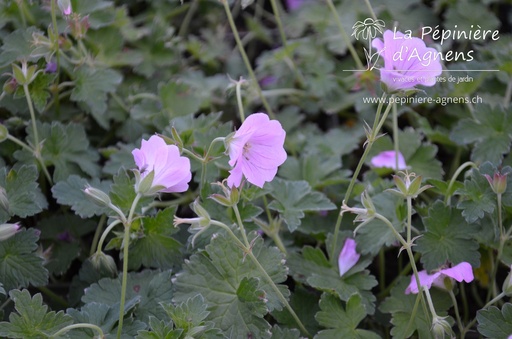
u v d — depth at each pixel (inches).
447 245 31.1
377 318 32.1
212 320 29.6
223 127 33.0
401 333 30.8
